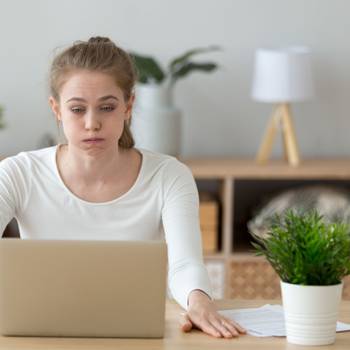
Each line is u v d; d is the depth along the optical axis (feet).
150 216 10.30
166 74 18.57
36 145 19.40
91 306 8.39
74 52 9.41
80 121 9.22
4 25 19.13
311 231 8.26
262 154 18.72
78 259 8.34
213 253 18.17
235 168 17.90
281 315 9.26
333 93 19.80
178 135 18.34
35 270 8.34
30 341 8.28
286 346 8.23
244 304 9.75
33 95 19.31
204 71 18.56
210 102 19.65
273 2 19.40
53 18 19.16
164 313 8.43
